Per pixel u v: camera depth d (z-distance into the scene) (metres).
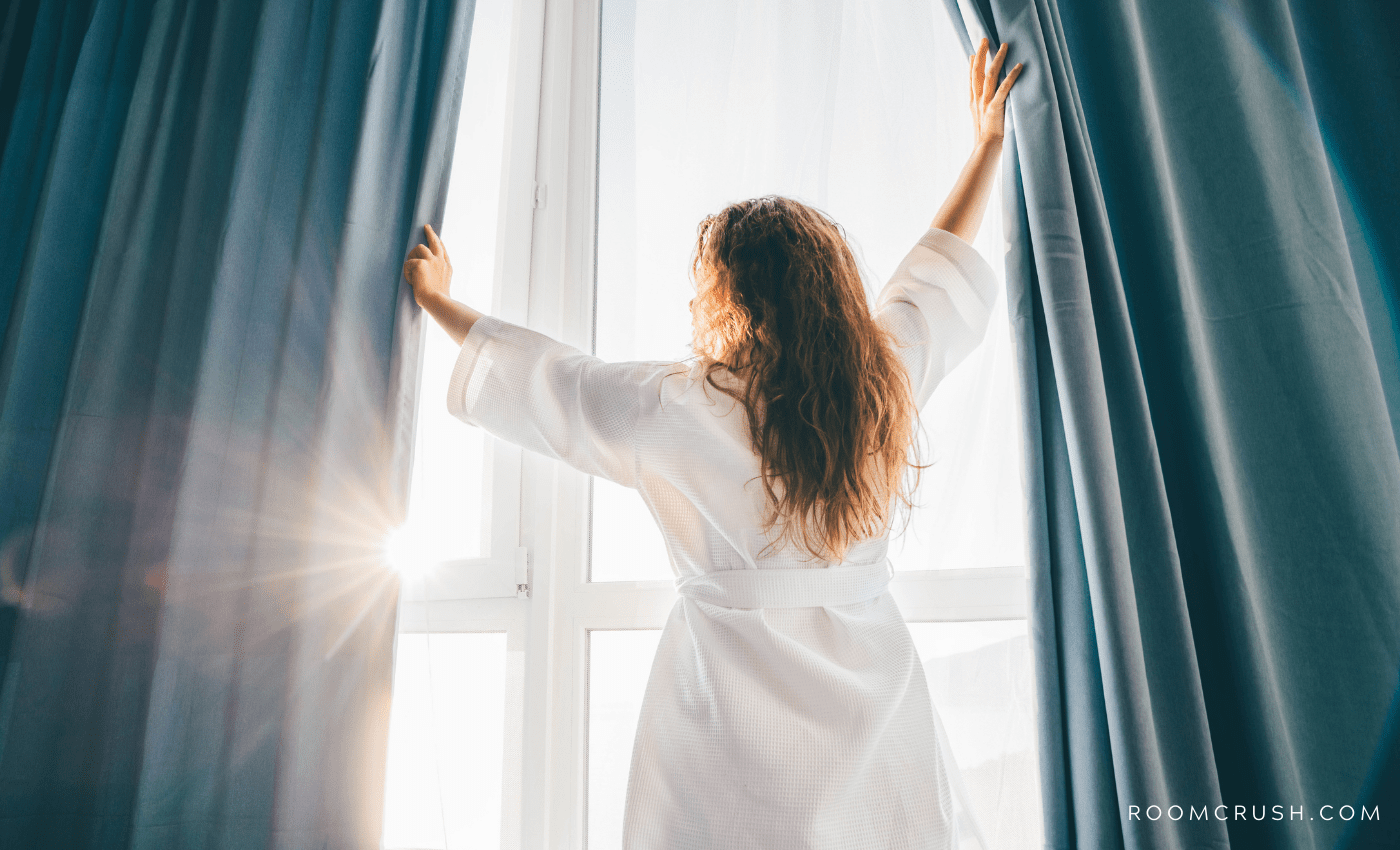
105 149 1.28
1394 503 0.77
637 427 0.80
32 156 1.33
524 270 1.37
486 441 1.32
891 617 0.81
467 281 1.36
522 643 1.23
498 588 1.24
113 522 1.12
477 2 1.45
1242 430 0.84
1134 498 0.80
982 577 1.00
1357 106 0.89
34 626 1.07
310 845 0.92
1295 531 0.80
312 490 1.01
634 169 1.35
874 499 0.79
